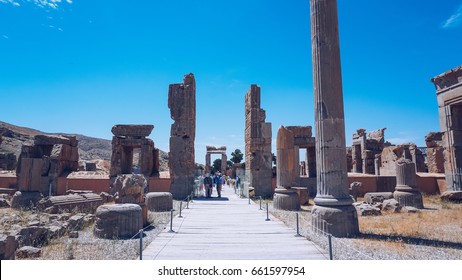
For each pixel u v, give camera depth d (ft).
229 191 109.29
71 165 83.41
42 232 31.07
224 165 186.60
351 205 34.96
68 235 34.47
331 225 33.76
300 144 87.86
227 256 25.95
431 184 86.89
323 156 36.19
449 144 79.61
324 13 37.96
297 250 27.73
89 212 50.96
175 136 79.10
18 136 207.21
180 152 78.18
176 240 31.78
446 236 33.55
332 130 36.24
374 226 39.68
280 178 58.13
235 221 43.11
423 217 47.62
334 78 37.06
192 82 81.35
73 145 84.74
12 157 113.70
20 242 28.19
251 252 27.14
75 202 50.98
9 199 64.75
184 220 44.11
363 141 122.31
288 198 55.88
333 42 37.63
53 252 27.81
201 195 86.53
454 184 77.36
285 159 58.18
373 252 26.91
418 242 30.58
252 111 81.92
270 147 81.00
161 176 82.02
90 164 113.29
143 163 81.20
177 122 79.66
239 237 33.04
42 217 43.62
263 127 81.41
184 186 76.79
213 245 29.66
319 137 36.83
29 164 57.06
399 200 61.82
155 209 53.78
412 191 61.31
